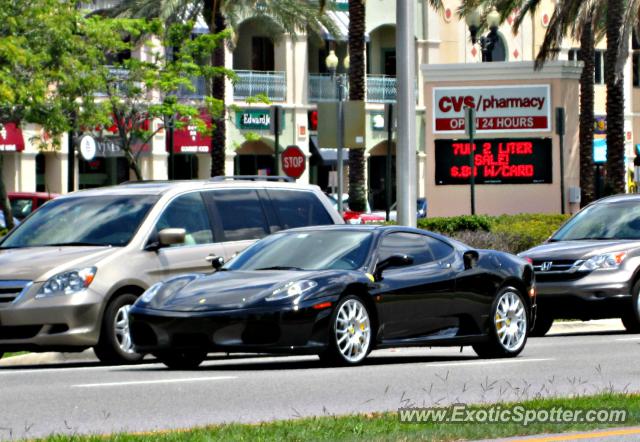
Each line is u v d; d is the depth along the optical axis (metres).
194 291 29.17
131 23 82.00
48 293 31.80
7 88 70.56
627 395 22.86
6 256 33.06
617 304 41.47
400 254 30.86
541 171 78.75
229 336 28.25
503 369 29.55
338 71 137.75
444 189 80.06
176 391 24.95
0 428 20.27
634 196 45.19
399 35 46.38
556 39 79.88
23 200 83.31
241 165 132.25
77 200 35.53
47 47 74.44
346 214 89.50
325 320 28.80
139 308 29.22
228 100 127.62
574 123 79.25
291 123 132.50
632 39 161.62
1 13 72.44
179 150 120.19
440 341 31.59
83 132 84.56
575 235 44.41
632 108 163.12
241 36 130.62
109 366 31.88
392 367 29.59
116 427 20.44
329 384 26.11
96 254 32.81
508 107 79.12
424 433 18.52
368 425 19.38
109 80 82.38
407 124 46.28
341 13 136.50
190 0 94.44
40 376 28.31
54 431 19.97
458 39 145.25
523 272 33.81
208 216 35.41
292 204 37.59
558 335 43.66
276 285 28.78
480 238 57.28
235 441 17.84
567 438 18.55
